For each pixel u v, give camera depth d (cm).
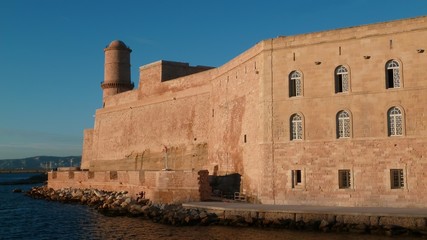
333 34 3681
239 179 4519
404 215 2833
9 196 7306
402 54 3431
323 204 3600
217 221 3450
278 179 3794
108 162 7631
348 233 2909
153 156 6544
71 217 4394
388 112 3459
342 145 3578
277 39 3912
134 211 4206
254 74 4228
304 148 3712
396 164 3391
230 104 4903
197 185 4159
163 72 6738
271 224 3203
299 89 3803
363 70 3553
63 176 6675
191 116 5916
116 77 8156
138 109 7112
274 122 3856
